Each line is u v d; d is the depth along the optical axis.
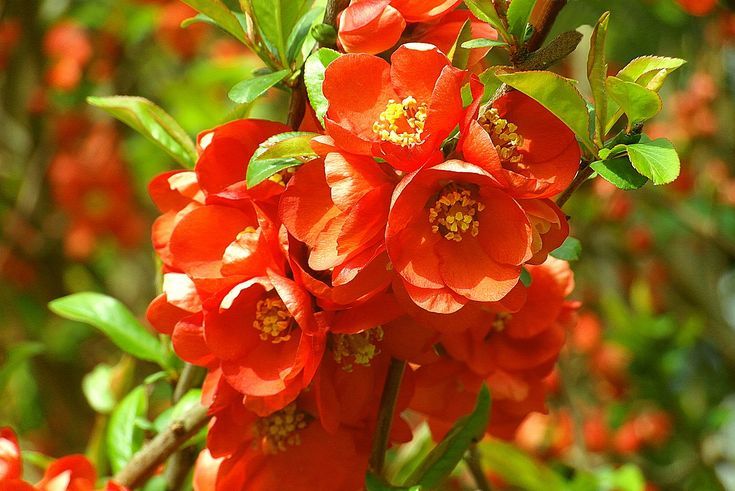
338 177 0.52
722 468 1.17
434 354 0.56
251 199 0.54
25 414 1.23
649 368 1.14
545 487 0.78
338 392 0.56
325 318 0.53
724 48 1.27
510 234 0.52
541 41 0.55
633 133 0.54
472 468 0.65
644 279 1.27
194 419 0.60
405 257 0.52
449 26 0.57
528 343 0.60
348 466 0.57
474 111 0.51
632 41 1.21
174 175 0.57
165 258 0.57
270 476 0.58
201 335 0.55
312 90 0.55
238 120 0.56
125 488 0.59
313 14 0.59
